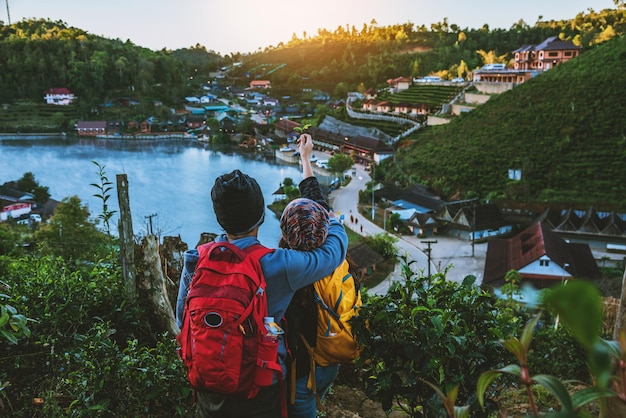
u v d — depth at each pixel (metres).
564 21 172.88
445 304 3.32
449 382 3.06
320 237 2.55
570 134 63.22
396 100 107.88
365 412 5.27
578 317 0.58
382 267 40.56
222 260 2.33
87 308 5.17
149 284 6.21
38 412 3.99
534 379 1.01
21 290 4.91
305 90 177.25
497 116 71.69
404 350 3.09
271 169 82.06
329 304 2.72
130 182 71.31
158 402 4.20
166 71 177.50
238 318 2.17
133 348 4.20
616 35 111.12
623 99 66.00
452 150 68.06
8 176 77.75
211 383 2.18
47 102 148.75
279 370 2.31
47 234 28.48
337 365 2.91
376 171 71.75
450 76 125.38
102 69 158.50
